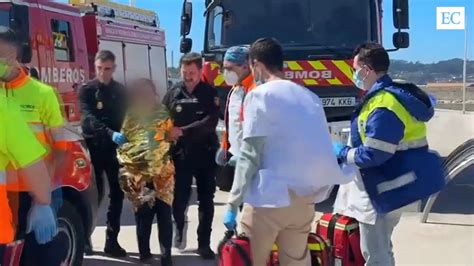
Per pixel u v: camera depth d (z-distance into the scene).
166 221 6.03
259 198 3.87
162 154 5.93
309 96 3.97
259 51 4.03
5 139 3.44
